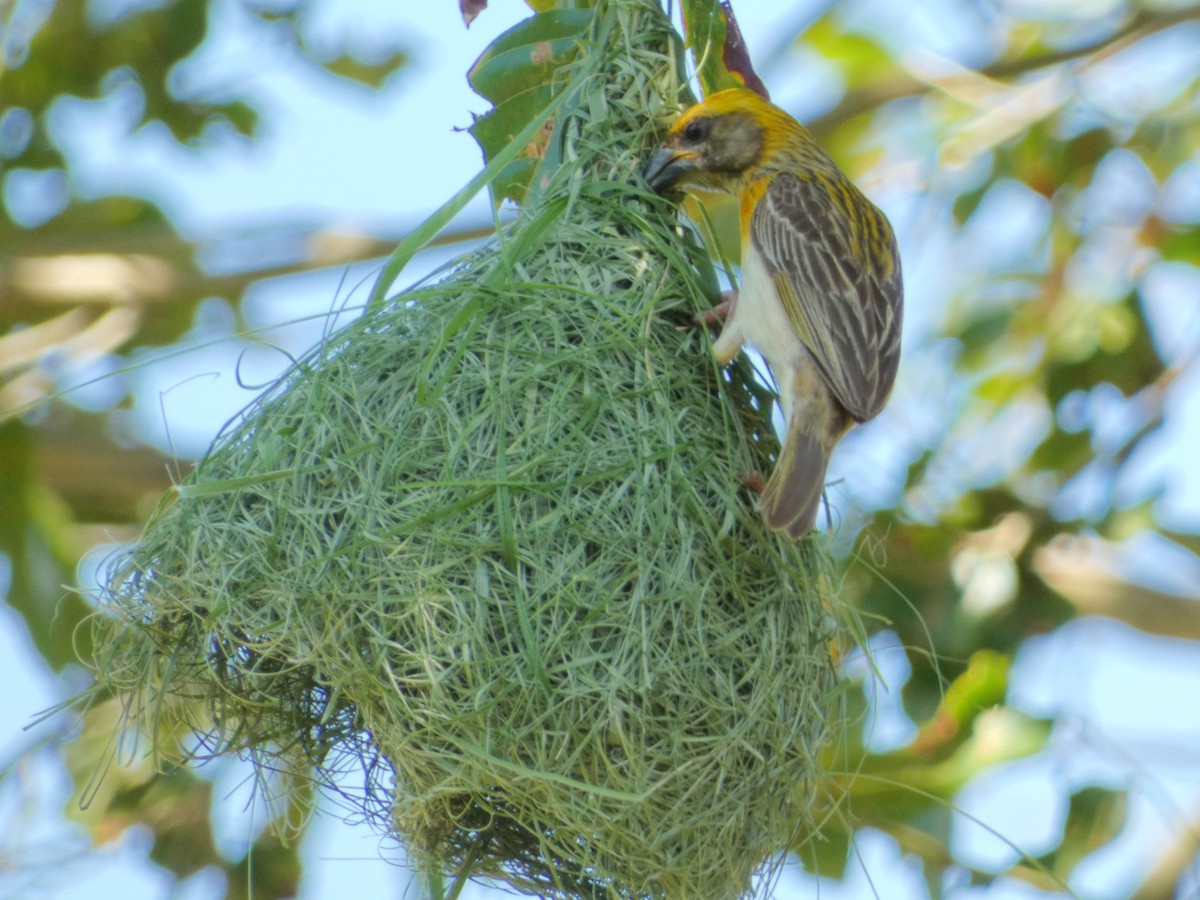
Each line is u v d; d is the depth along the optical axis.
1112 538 13.25
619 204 8.50
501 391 7.68
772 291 8.73
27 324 16.42
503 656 7.33
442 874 8.31
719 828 7.52
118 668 8.11
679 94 9.30
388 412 7.77
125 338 16.09
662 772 7.41
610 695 7.28
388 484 7.58
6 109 16.20
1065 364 14.12
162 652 8.08
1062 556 14.01
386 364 7.95
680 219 8.77
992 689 11.42
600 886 8.06
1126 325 14.20
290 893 11.66
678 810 7.42
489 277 7.98
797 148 9.45
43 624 13.66
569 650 7.36
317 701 8.41
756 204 9.09
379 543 7.42
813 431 8.48
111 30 16.06
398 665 7.43
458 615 7.31
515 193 9.04
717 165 9.20
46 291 15.80
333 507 7.62
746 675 7.59
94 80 16.20
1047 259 14.64
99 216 16.52
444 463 7.59
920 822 10.93
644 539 7.54
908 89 15.39
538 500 7.53
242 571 7.68
